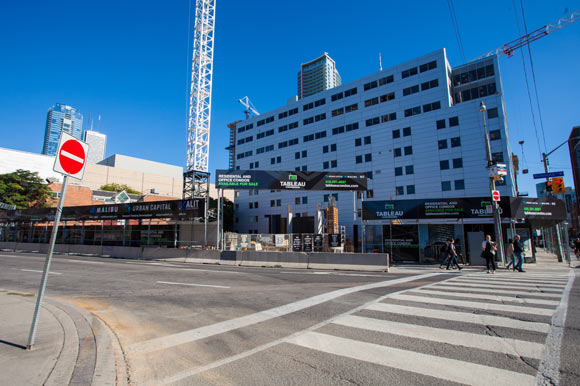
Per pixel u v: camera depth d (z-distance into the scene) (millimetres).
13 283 10648
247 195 75500
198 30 70000
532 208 20406
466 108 47344
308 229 54406
